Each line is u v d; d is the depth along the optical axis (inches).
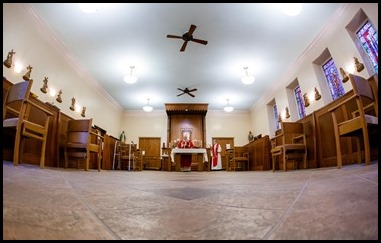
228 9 180.4
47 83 212.7
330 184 53.0
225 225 25.4
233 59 256.8
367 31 179.8
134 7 177.5
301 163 216.1
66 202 37.4
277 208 32.6
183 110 399.5
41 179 67.4
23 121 110.7
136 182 80.9
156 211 32.8
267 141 288.2
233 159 324.8
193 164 375.6
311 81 244.4
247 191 52.1
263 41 223.3
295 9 161.9
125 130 442.9
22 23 177.3
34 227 23.9
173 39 219.8
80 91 280.8
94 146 185.3
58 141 183.0
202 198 43.5
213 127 445.1
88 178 92.2
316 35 214.7
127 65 270.4
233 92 357.7
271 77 303.1
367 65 177.2
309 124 208.2
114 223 26.7
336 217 25.5
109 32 209.0
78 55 247.8
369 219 23.6
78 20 193.0
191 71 286.2
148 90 350.3
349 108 162.1
